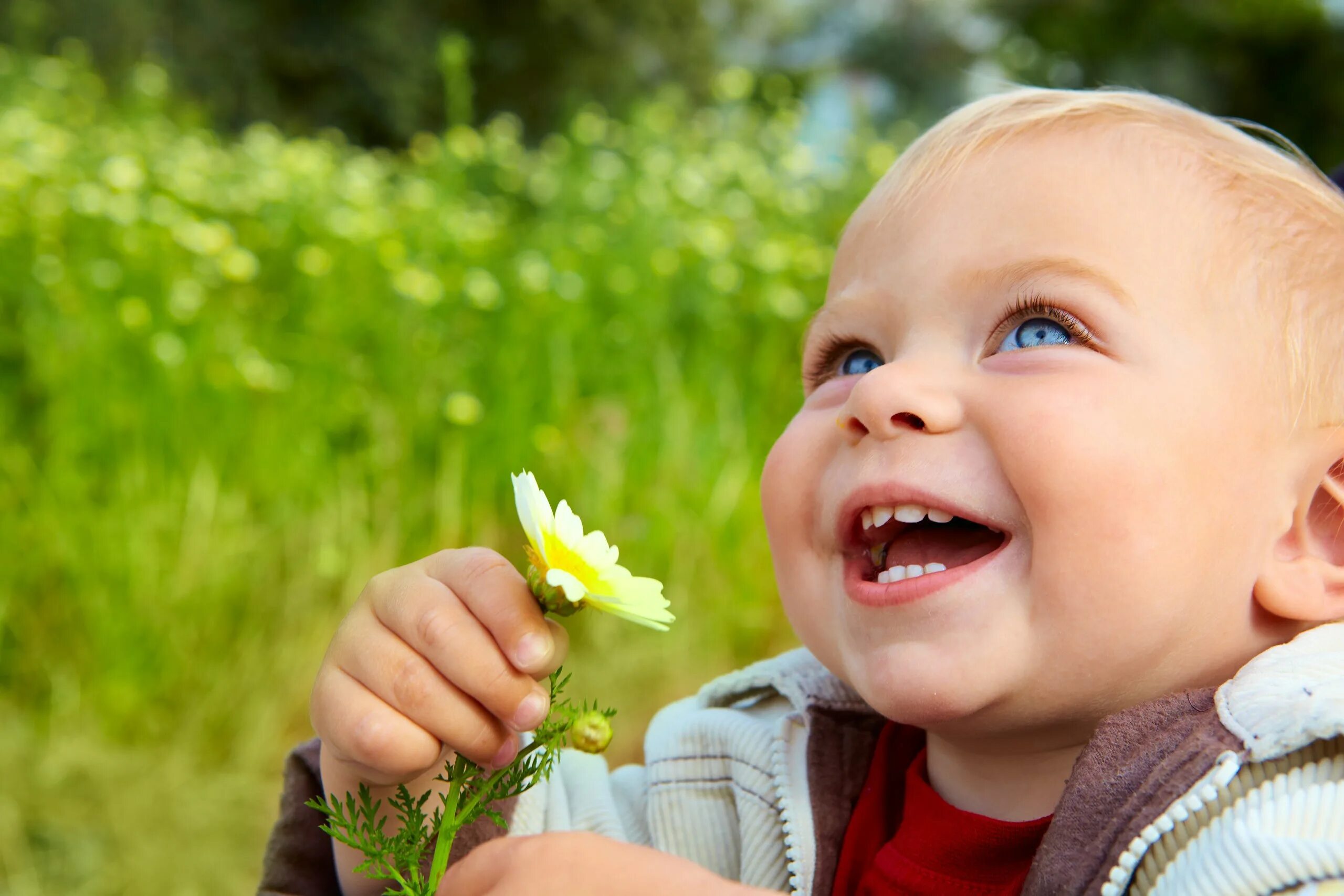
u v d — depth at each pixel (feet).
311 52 27.14
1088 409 2.25
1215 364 2.34
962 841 2.44
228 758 7.08
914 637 2.29
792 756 2.82
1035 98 2.87
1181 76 28.78
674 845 2.90
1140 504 2.22
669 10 34.45
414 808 2.28
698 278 9.89
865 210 2.82
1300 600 2.34
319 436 8.63
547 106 31.50
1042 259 2.40
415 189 12.18
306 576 7.87
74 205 9.87
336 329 9.20
